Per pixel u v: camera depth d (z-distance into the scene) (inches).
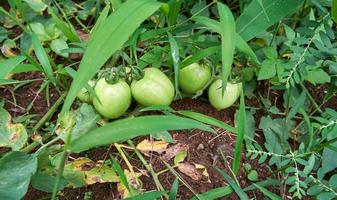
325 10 24.0
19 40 27.6
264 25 23.7
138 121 16.4
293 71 22.9
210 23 22.1
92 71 17.5
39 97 25.4
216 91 24.2
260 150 22.5
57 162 21.4
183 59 24.1
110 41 18.1
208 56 24.2
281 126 24.5
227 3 28.9
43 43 26.5
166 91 23.0
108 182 22.2
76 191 21.9
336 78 24.8
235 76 25.0
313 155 21.1
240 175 23.1
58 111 24.8
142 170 22.7
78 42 24.2
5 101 25.2
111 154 23.0
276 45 26.5
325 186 20.1
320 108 25.8
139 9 19.0
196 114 21.3
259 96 25.9
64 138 22.2
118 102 22.6
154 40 24.8
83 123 22.7
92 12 28.4
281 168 22.0
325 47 22.9
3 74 20.2
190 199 21.4
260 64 24.5
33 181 20.1
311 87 26.6
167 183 22.5
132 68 22.8
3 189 18.4
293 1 23.4
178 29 24.1
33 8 27.2
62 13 28.2
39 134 23.3
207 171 23.1
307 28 23.5
